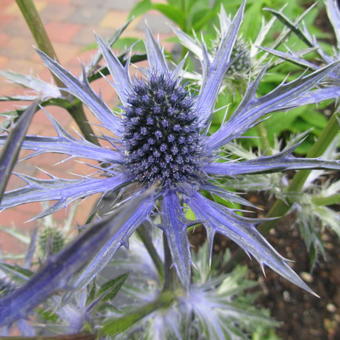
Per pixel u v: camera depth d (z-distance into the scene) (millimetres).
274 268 69
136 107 94
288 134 223
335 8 107
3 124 101
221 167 90
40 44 114
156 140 93
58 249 138
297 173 126
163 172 90
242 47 132
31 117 47
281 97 86
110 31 315
